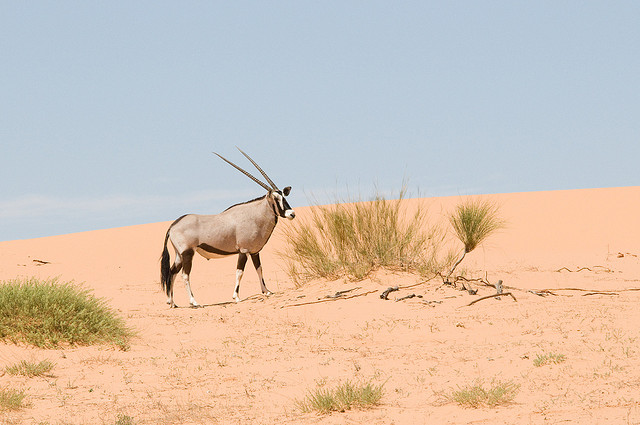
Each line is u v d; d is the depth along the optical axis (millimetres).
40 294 37969
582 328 33375
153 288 69438
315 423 22469
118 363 33031
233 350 35000
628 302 40875
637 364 26062
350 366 30219
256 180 54812
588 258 75500
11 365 32281
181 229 52719
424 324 37250
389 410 23469
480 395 23453
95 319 38656
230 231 53250
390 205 51750
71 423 23469
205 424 23047
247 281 73625
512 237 97438
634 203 113688
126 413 24656
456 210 50000
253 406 24984
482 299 41750
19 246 112562
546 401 22766
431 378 27266
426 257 51250
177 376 30297
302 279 53125
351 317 40406
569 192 129000
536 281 53469
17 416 24375
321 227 52438
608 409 21172
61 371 31531
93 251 107125
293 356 32875
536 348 30000
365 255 50219
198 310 49656
